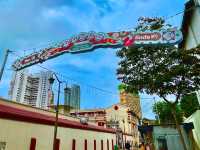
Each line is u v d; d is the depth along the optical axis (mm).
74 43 12258
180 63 13453
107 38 11602
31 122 19031
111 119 61688
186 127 21750
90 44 11820
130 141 68562
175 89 13500
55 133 18391
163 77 13125
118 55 14789
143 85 14055
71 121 28922
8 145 16047
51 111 25609
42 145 19953
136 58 14188
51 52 12812
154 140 22516
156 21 13227
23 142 17656
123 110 71125
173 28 10914
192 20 17812
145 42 11008
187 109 34438
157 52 13875
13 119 16938
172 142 21812
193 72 12992
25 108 21484
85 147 29188
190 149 20828
